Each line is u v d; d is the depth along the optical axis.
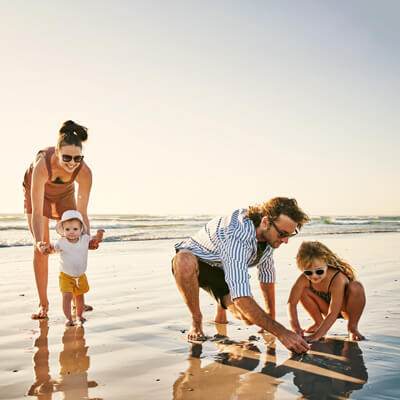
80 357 2.55
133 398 1.96
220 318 3.45
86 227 3.89
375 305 3.99
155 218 24.12
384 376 2.26
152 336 3.03
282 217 2.68
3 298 4.32
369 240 12.50
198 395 2.00
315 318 3.38
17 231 13.82
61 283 3.62
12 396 1.96
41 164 3.64
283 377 2.24
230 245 2.64
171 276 5.80
